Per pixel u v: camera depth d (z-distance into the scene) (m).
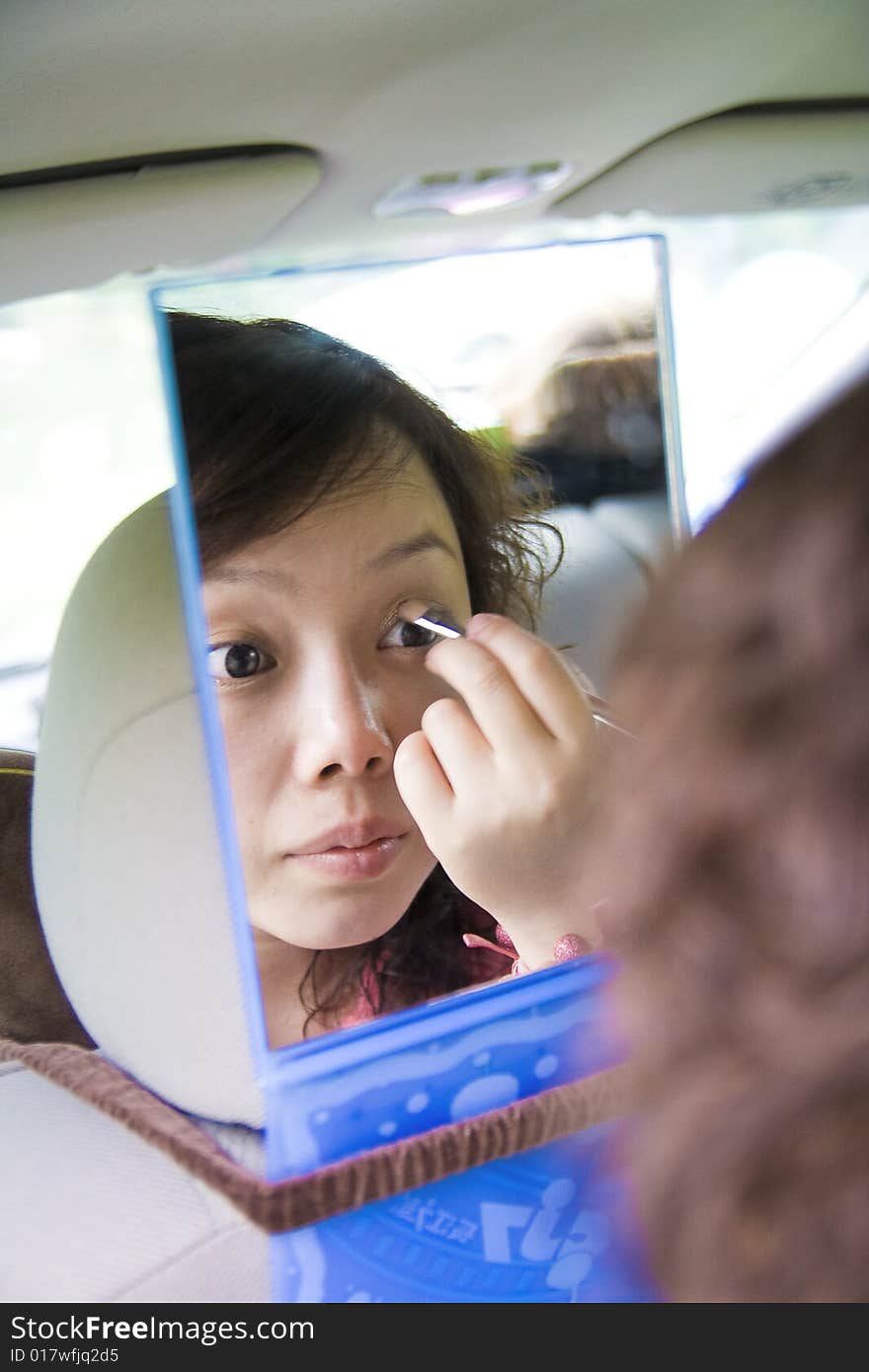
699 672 0.24
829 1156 0.22
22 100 0.63
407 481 0.64
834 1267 0.22
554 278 0.66
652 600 0.26
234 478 0.59
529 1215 0.56
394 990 0.59
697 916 0.23
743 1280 0.23
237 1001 0.74
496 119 0.79
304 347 0.62
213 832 0.74
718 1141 0.23
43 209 0.74
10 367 1.61
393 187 0.86
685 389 1.46
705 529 0.26
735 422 1.47
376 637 0.64
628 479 0.64
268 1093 0.52
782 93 0.85
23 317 1.47
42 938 1.02
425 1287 0.56
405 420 0.65
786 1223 0.23
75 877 0.77
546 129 0.82
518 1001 0.55
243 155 0.75
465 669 0.60
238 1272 0.78
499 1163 0.55
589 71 0.75
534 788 0.58
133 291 0.88
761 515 0.24
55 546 1.49
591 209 1.01
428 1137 0.53
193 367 0.59
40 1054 0.84
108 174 0.73
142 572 0.73
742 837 0.23
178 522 0.56
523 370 0.65
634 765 0.25
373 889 0.59
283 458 0.60
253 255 0.90
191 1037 0.75
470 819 0.59
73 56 0.60
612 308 0.66
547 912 0.59
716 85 0.81
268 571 0.61
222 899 0.73
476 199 0.91
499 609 0.66
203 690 0.54
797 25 0.75
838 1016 0.21
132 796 0.75
